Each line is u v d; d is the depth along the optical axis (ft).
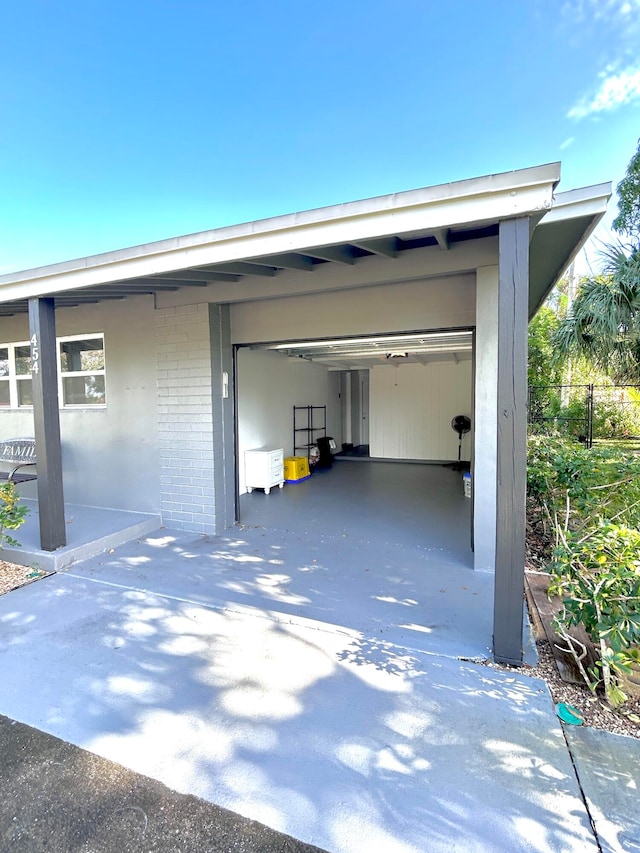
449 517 19.71
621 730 7.14
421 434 36.22
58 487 14.29
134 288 15.46
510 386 8.29
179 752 6.83
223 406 17.61
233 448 18.42
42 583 12.86
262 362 27.55
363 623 10.50
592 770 6.40
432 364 35.53
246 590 12.32
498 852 5.30
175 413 17.61
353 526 18.37
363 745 6.91
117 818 5.80
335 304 15.70
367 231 8.86
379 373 37.04
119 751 6.87
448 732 7.14
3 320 21.99
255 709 7.71
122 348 18.43
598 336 19.20
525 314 8.07
